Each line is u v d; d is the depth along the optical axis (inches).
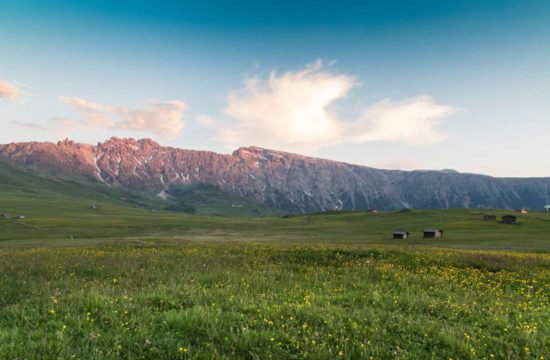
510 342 356.8
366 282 665.0
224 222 7116.1
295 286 593.9
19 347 295.0
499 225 4598.9
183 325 364.8
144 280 641.6
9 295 514.6
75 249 1286.9
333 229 4958.2
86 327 357.1
